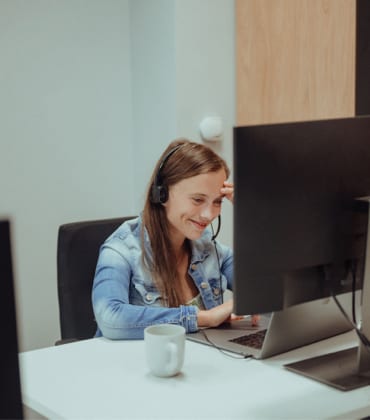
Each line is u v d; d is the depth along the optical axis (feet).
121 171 9.50
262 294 4.12
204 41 8.66
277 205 4.05
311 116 8.61
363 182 4.33
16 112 8.56
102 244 6.70
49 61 8.73
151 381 4.44
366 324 4.38
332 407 3.99
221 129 8.79
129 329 5.34
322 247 4.26
